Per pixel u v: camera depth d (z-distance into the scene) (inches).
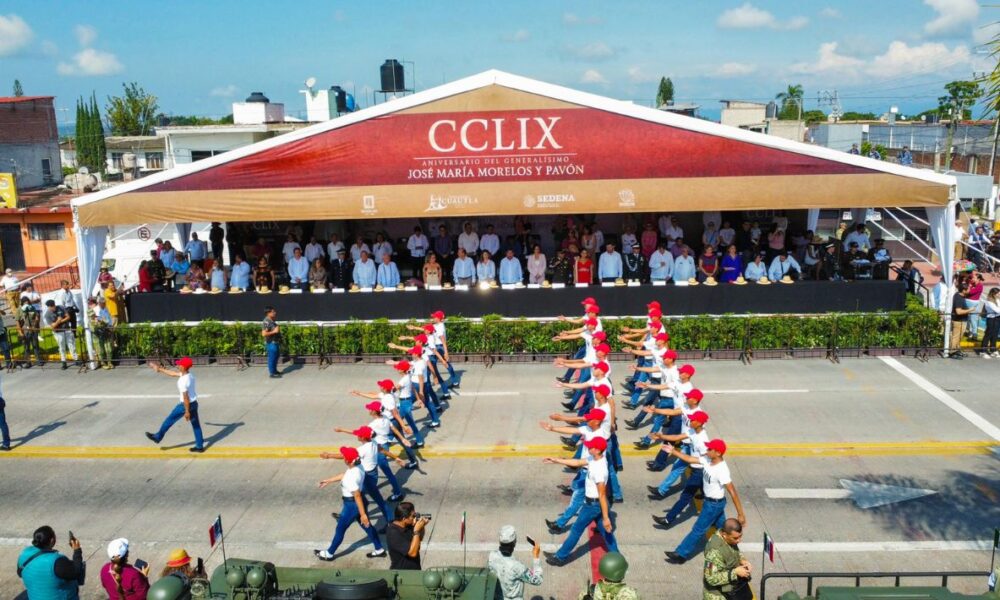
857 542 463.2
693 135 852.0
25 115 1918.1
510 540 367.2
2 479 578.9
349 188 883.4
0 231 1605.6
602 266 907.4
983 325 898.1
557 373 786.8
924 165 1995.6
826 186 847.1
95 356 853.2
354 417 681.6
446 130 868.0
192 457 607.2
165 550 475.2
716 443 426.0
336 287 946.1
